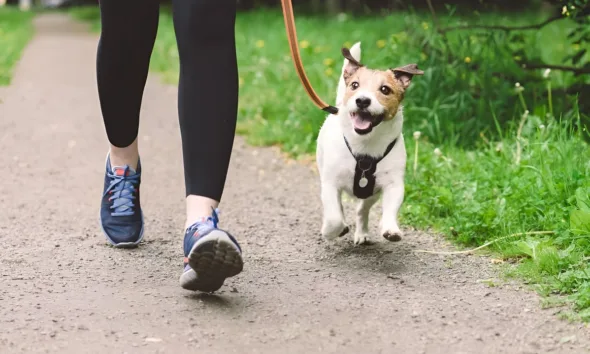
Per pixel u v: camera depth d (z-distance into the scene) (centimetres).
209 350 275
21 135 711
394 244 423
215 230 295
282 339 286
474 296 338
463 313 316
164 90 1023
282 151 671
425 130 638
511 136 582
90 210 484
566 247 390
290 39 371
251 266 377
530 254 378
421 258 397
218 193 322
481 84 656
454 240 425
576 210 390
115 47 363
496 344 285
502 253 394
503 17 705
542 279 353
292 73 920
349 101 373
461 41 689
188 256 300
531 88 648
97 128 752
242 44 1229
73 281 348
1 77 1062
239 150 676
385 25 1305
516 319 310
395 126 381
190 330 292
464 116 644
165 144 696
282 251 407
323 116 700
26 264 372
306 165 627
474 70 674
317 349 277
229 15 325
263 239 430
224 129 322
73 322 298
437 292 343
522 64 648
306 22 1600
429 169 516
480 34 676
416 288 348
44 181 558
